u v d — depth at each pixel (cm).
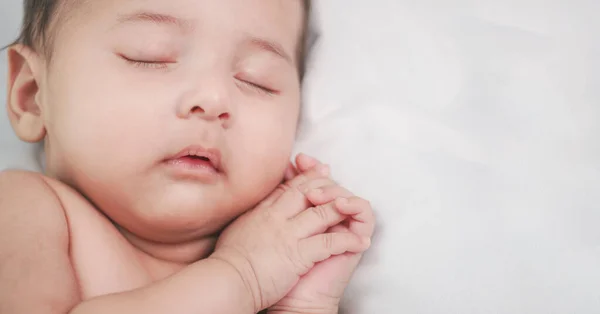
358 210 45
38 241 40
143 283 43
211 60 44
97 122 43
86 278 42
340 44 51
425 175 47
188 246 46
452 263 44
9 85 47
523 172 46
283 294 43
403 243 45
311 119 50
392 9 51
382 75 50
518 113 47
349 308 46
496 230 45
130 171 43
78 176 44
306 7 50
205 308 41
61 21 45
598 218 44
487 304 44
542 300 43
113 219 44
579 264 43
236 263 43
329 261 45
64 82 44
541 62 48
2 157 49
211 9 44
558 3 49
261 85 46
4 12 52
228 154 44
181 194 43
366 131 49
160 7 43
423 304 44
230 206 45
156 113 43
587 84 47
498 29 49
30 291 39
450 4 50
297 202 46
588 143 46
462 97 49
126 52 43
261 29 45
